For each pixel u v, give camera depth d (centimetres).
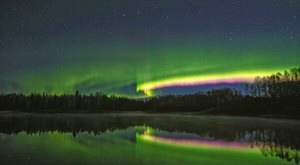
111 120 6575
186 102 15900
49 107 14338
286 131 3531
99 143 2312
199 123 5353
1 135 2803
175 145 2267
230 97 15025
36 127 3956
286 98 9556
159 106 16225
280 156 1772
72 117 8162
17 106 13588
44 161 1510
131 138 2727
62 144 2211
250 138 2756
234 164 1534
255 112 8775
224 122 5662
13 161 1501
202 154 1850
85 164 1448
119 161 1537
